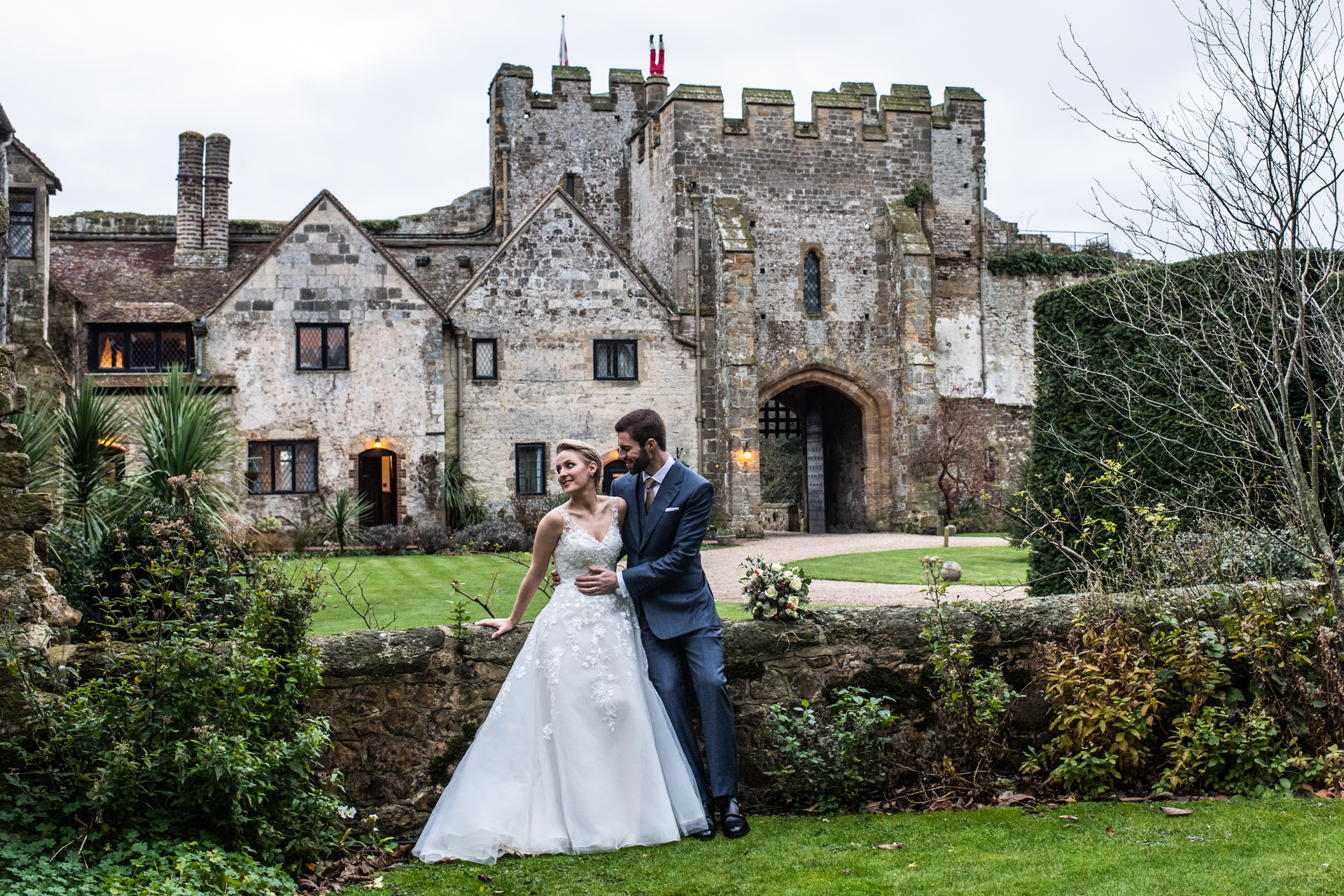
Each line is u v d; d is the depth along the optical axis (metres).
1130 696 4.85
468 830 4.13
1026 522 7.69
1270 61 5.23
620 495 4.74
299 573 6.31
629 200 31.31
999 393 34.81
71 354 21.41
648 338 24.92
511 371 24.09
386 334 22.95
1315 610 5.33
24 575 3.95
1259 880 3.73
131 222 28.83
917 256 27.69
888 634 5.10
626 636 4.41
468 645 4.62
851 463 30.58
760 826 4.50
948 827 4.42
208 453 9.40
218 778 3.63
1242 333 7.02
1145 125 5.81
